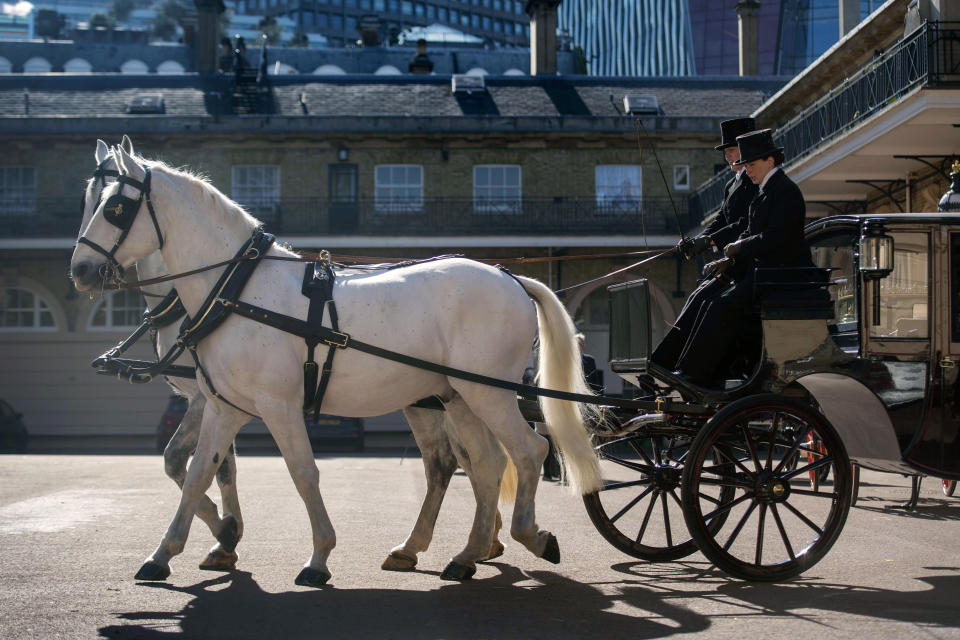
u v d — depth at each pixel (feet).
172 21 301.43
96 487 36.91
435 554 21.91
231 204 19.67
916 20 52.16
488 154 94.53
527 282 20.59
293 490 36.45
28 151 92.63
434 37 249.96
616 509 30.30
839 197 67.77
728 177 76.79
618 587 18.22
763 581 18.49
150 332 23.59
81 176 92.73
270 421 18.25
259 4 407.64
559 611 16.06
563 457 20.07
